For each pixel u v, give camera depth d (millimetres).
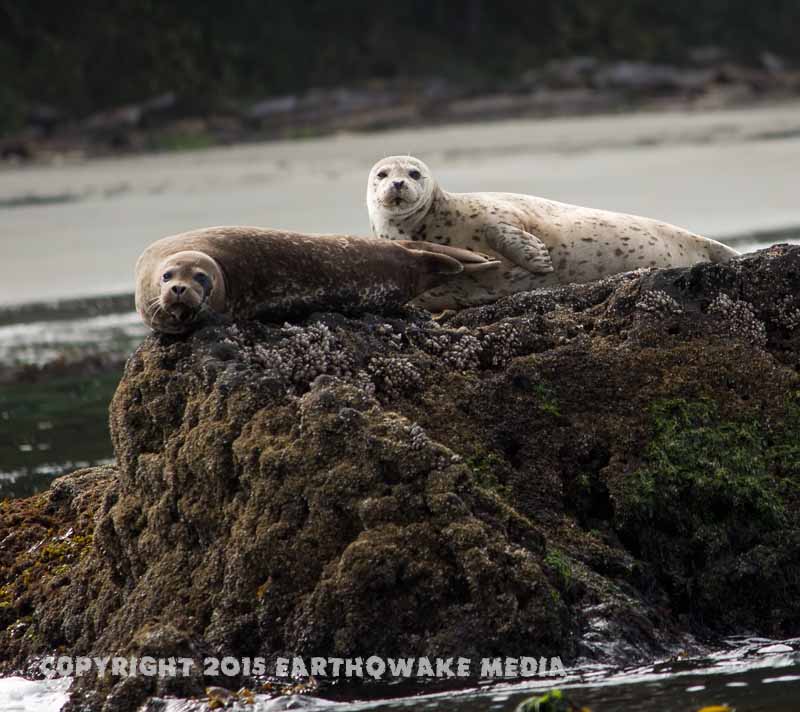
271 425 19562
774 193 72812
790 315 23062
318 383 20047
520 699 17297
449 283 26828
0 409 40375
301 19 160375
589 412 21672
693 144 102500
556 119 140875
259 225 67938
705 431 21406
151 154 120438
